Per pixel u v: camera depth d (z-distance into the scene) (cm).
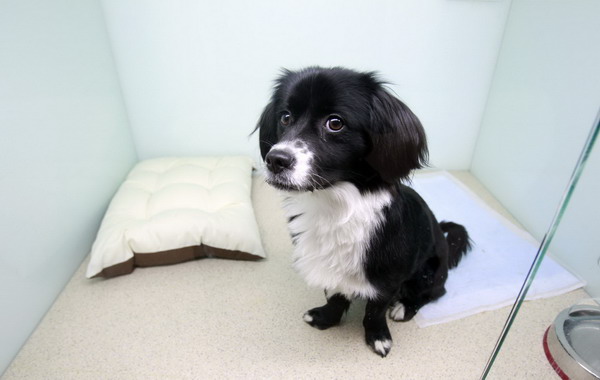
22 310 121
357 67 202
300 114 94
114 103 190
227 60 196
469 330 125
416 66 202
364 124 89
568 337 100
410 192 119
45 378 111
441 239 127
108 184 182
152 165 206
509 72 190
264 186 215
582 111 142
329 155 90
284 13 186
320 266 107
